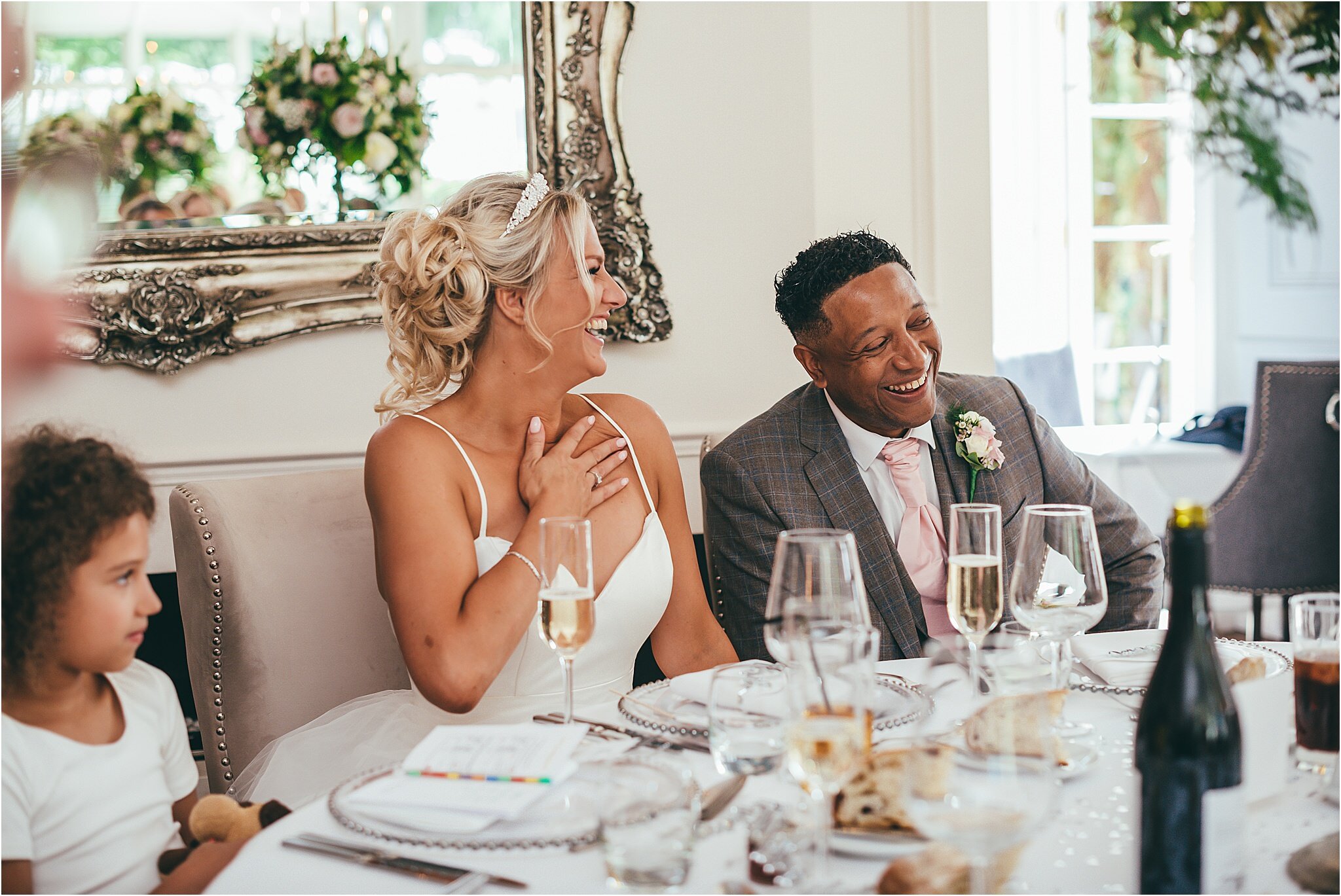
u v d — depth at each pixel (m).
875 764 1.05
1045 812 0.83
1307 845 0.99
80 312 2.81
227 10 2.91
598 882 0.97
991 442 2.19
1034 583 1.35
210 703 1.99
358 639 2.09
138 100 2.83
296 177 2.99
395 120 3.05
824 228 3.67
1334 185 5.01
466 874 0.98
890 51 3.66
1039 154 4.84
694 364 3.39
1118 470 4.00
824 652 0.97
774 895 0.92
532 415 2.00
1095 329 5.02
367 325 3.05
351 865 1.02
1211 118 4.96
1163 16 4.81
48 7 2.74
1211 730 0.96
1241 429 4.11
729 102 3.36
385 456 1.88
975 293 3.82
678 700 1.42
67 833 1.36
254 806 1.38
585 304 1.95
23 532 1.31
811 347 2.21
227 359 3.00
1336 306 5.08
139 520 1.38
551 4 3.14
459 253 1.93
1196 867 0.94
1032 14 4.77
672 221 3.34
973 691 1.35
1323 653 1.15
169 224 2.89
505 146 3.16
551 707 1.91
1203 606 1.00
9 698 1.35
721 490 2.24
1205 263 5.09
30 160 2.61
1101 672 1.49
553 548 1.35
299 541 2.06
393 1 3.03
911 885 0.91
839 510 2.16
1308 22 4.84
